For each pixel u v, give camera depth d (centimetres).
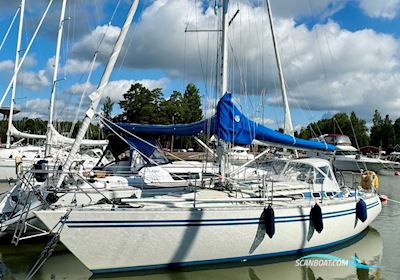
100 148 2023
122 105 4044
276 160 966
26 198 734
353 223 849
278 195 772
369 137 7056
